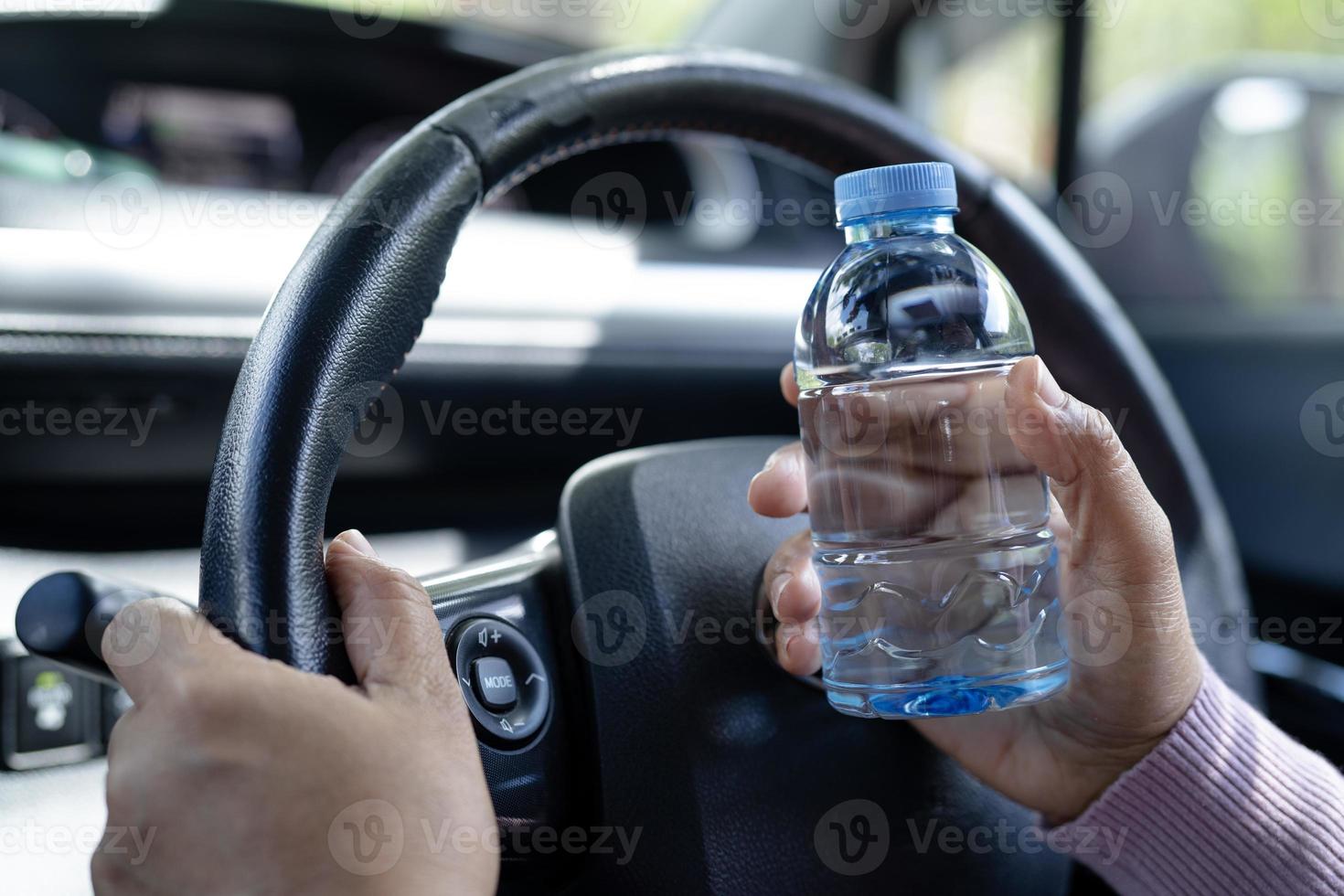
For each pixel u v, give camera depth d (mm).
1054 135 2201
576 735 560
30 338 1039
